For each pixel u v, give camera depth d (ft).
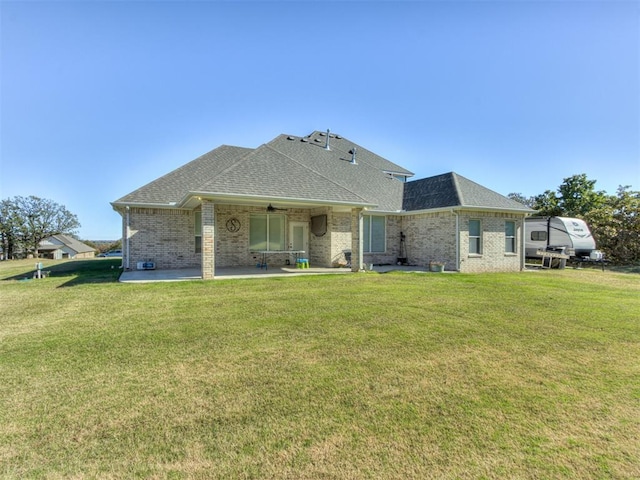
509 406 10.66
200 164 57.98
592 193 101.40
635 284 37.50
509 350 15.70
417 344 16.39
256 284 33.99
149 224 49.21
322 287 32.42
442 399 11.07
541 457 8.22
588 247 63.00
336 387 11.82
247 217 53.98
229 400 10.87
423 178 65.31
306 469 7.70
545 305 25.39
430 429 9.36
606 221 72.08
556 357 14.88
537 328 19.30
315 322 20.08
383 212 56.59
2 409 10.25
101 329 18.49
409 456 8.20
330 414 10.09
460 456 8.22
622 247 70.33
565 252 61.05
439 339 17.17
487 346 16.21
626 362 14.38
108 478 7.36
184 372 13.01
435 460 8.06
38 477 7.38
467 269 50.16
